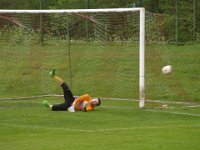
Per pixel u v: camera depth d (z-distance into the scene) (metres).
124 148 27.39
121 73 57.16
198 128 33.31
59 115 39.19
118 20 54.78
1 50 58.09
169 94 49.31
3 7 85.75
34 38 58.66
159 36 51.31
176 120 37.06
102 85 54.31
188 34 76.44
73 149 27.31
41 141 29.55
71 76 55.06
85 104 41.06
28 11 47.22
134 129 33.09
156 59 51.22
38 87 54.31
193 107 43.69
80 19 58.62
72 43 61.50
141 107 42.94
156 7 84.00
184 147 27.52
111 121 36.62
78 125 35.03
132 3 84.44
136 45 57.59
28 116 38.78
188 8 80.19
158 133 31.53
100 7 85.19
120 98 49.12
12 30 56.94
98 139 29.86
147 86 50.44
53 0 87.25
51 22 58.94
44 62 60.03
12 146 28.31
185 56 66.31
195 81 55.84
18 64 58.56
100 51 60.69
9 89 54.03
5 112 40.81
